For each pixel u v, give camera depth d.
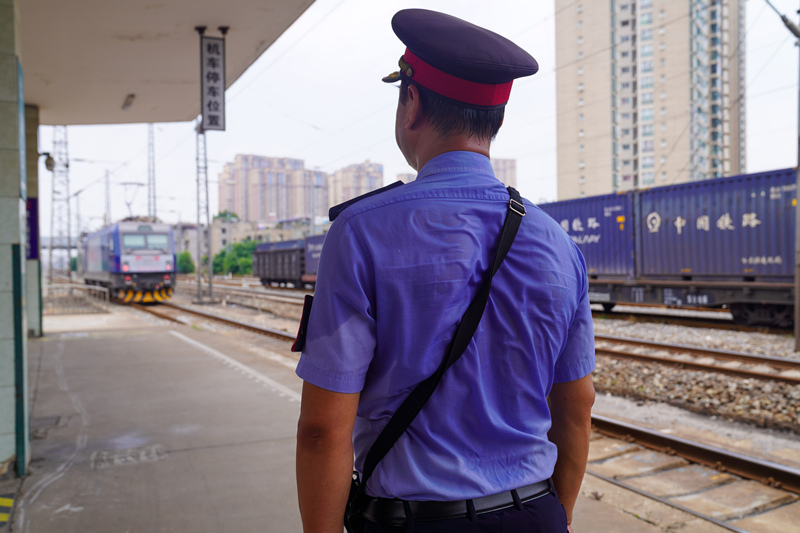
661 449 4.75
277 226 82.75
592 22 81.69
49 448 4.45
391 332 0.94
